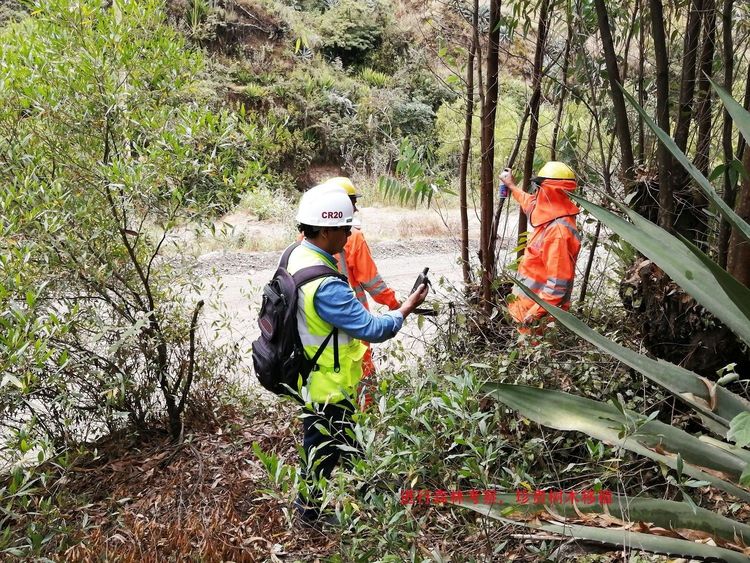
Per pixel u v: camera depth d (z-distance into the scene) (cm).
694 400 235
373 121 1733
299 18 2091
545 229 419
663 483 309
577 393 342
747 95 348
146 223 394
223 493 358
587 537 214
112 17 360
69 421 364
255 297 912
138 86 371
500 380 341
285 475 238
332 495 241
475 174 659
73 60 351
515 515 223
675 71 439
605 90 441
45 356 268
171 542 309
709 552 209
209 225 374
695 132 392
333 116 1875
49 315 296
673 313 349
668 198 343
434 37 467
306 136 1838
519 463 301
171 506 350
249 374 462
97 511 349
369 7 2127
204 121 359
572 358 367
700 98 369
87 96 354
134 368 399
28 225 321
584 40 439
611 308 423
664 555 262
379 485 274
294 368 309
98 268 357
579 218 501
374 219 1507
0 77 350
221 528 322
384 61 2100
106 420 396
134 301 401
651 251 243
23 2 366
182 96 391
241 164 388
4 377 258
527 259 430
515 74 502
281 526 321
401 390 290
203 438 409
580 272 487
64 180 350
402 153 465
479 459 256
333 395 307
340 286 308
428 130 1527
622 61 450
